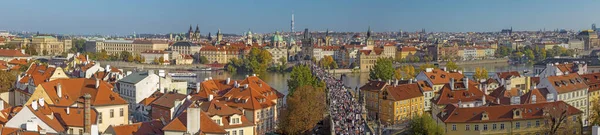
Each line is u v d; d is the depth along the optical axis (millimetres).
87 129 172125
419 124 186625
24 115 163625
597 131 143625
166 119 190500
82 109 178250
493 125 186500
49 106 179000
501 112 189250
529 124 187625
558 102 195750
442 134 184625
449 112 193000
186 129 155125
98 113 189000
